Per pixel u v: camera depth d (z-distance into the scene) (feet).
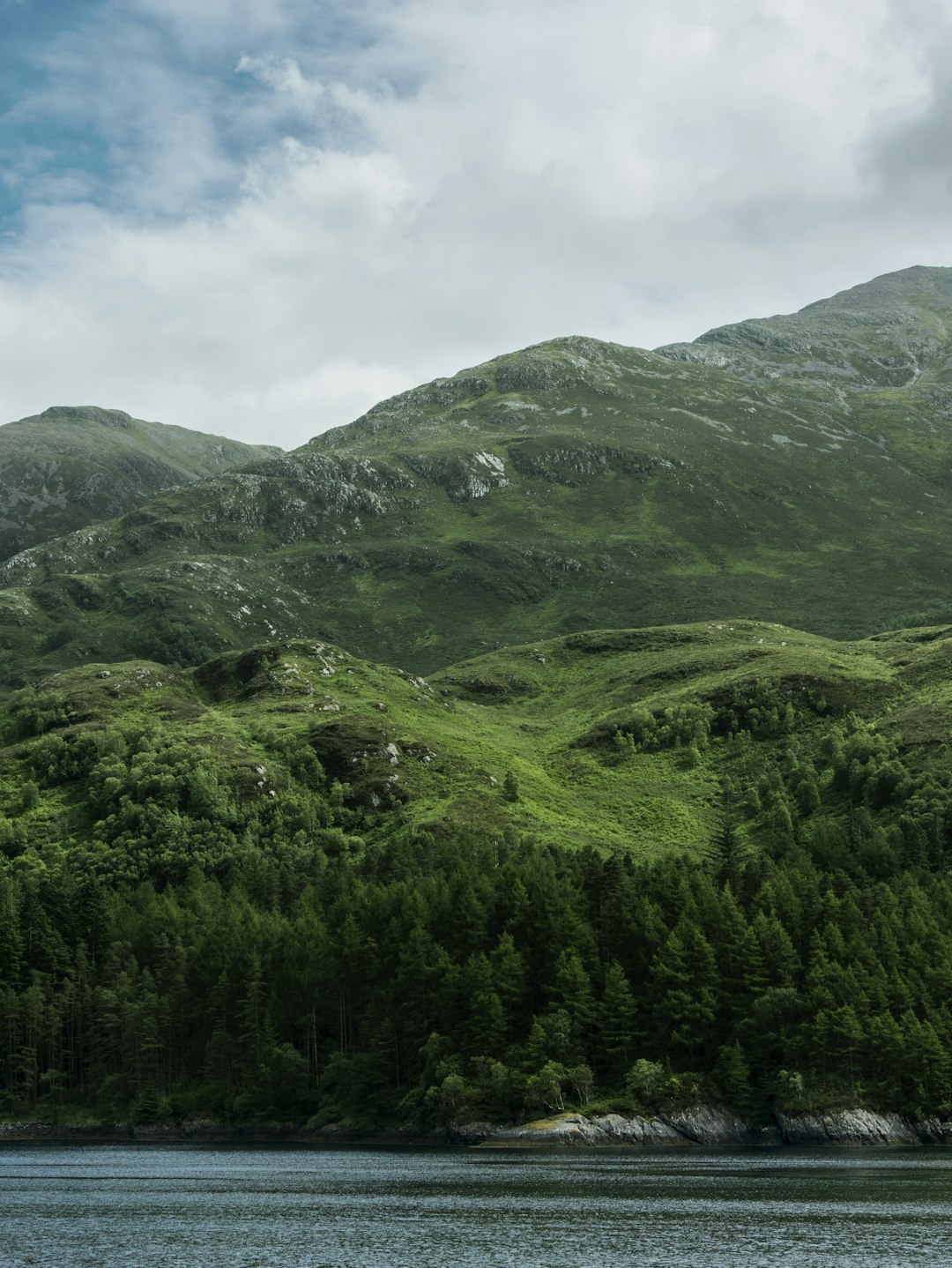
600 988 589.32
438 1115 552.41
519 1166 458.50
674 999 559.79
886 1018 542.57
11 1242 319.88
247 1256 302.04
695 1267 285.02
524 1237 319.88
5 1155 531.09
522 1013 587.68
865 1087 542.57
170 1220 348.59
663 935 597.11
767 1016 554.87
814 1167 448.65
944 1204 360.07
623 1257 295.28
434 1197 383.45
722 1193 383.24
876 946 593.01
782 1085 536.83
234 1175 445.78
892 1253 296.30
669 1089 539.29
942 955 584.81
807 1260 289.94
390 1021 592.19
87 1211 365.81
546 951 600.80
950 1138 532.32
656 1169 442.91
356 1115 581.53
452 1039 576.61
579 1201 370.94
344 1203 374.43
